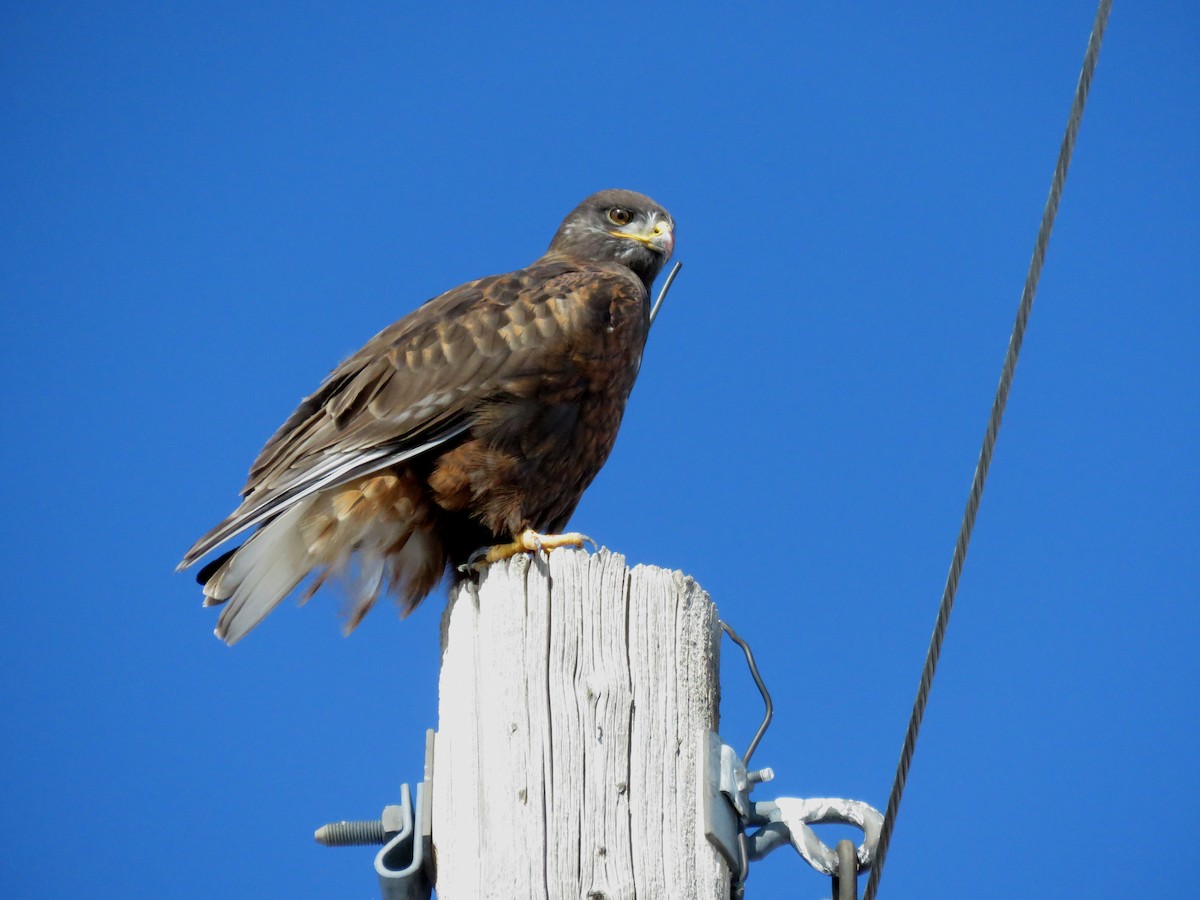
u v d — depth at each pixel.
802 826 8.43
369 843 8.73
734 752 8.32
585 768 7.95
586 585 8.44
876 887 7.67
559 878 7.71
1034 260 7.30
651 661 8.27
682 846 7.85
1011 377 7.36
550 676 8.21
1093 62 7.20
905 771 7.62
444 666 8.84
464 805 8.12
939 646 7.53
